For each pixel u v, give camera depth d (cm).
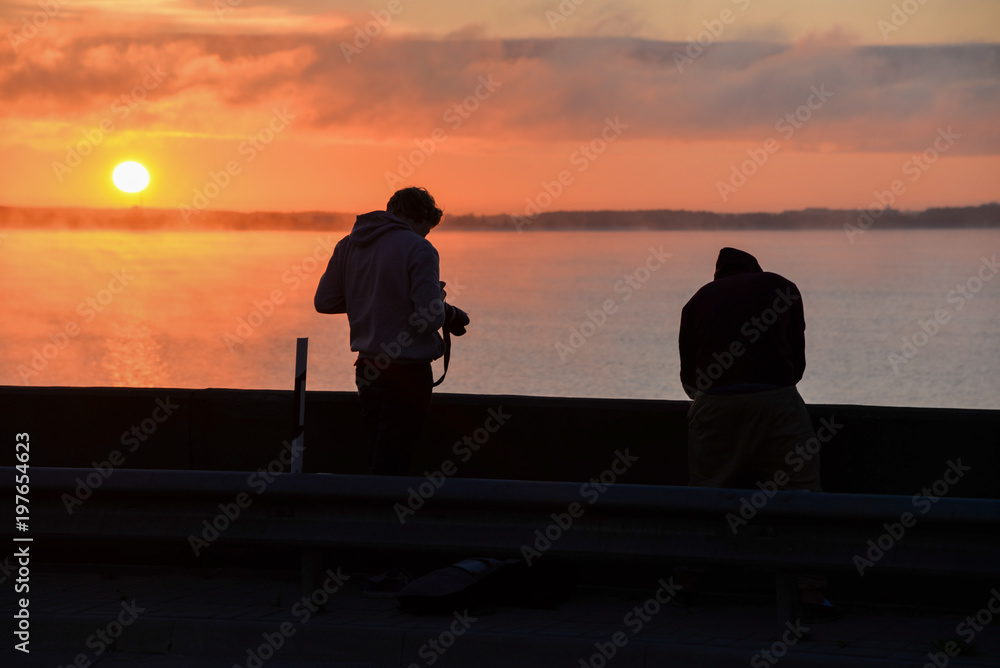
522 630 759
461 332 956
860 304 14212
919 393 8150
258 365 9338
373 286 885
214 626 770
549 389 8444
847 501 689
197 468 983
